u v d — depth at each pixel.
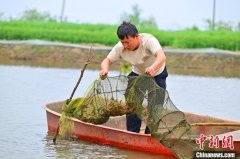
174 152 10.96
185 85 23.05
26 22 46.38
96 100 11.85
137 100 11.38
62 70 27.81
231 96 20.05
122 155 11.37
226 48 36.88
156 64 11.02
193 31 43.91
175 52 32.41
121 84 11.53
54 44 34.62
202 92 20.94
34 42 35.97
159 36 38.47
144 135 11.38
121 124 13.95
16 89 20.05
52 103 14.12
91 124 12.15
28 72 26.06
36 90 20.03
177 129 10.97
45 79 23.45
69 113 12.22
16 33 39.78
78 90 20.64
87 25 45.91
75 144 12.21
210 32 42.75
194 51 33.09
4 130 13.37
